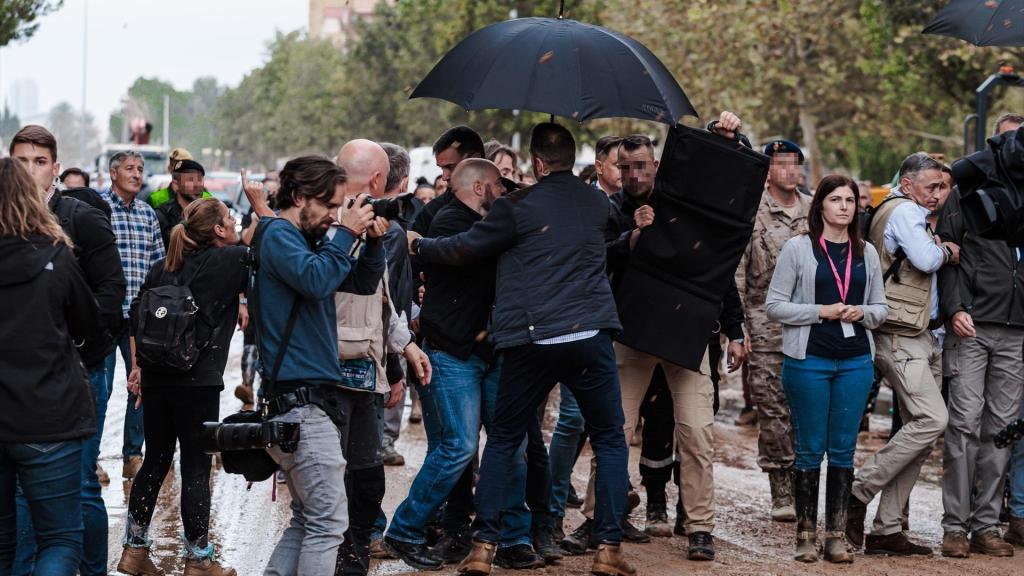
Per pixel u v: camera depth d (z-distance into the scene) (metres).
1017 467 7.74
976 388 7.46
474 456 7.04
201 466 6.50
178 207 10.20
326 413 5.40
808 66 33.03
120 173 9.09
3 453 5.12
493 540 6.41
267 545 7.38
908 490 7.43
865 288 7.12
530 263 6.29
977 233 7.38
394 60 51.72
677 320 6.88
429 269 6.66
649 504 7.75
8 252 5.07
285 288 5.35
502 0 36.78
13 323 5.07
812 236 7.16
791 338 7.12
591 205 6.43
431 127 50.31
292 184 5.43
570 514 8.36
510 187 7.03
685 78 30.69
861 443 11.34
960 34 7.20
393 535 6.74
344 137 57.41
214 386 6.47
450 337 6.58
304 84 82.38
